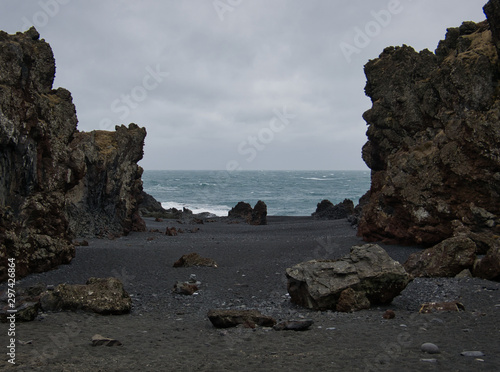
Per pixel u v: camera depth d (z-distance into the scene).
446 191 20.25
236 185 157.88
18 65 15.92
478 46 21.03
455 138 19.94
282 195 115.06
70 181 19.30
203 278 16.08
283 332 8.74
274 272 16.88
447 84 21.98
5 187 15.48
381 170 29.50
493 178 18.42
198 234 35.44
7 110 15.01
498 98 18.73
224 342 8.01
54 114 18.97
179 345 7.85
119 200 32.97
